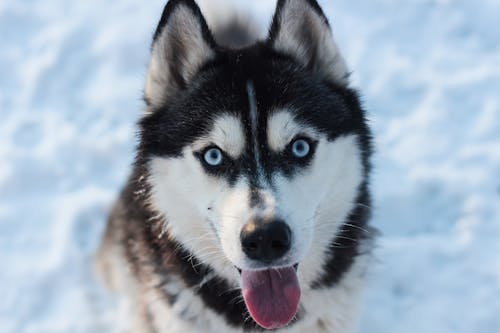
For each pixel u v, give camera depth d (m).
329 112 0.77
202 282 0.79
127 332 0.92
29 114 1.19
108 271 0.96
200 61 0.79
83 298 0.97
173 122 0.77
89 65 1.26
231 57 0.79
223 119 0.75
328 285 0.79
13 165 1.10
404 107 1.15
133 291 0.87
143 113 0.80
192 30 0.79
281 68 0.78
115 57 1.27
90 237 1.03
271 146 0.74
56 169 1.11
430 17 1.28
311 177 0.74
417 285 0.95
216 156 0.75
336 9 1.32
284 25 0.79
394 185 1.04
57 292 0.98
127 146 1.13
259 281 0.75
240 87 0.76
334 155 0.76
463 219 1.00
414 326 0.91
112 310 0.96
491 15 1.25
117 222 0.91
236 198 0.72
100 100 1.20
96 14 1.35
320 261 0.79
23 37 1.32
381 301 0.94
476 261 0.96
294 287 0.75
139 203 0.82
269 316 0.74
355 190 0.78
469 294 0.93
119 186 1.09
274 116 0.74
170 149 0.77
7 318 0.95
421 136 1.10
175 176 0.76
